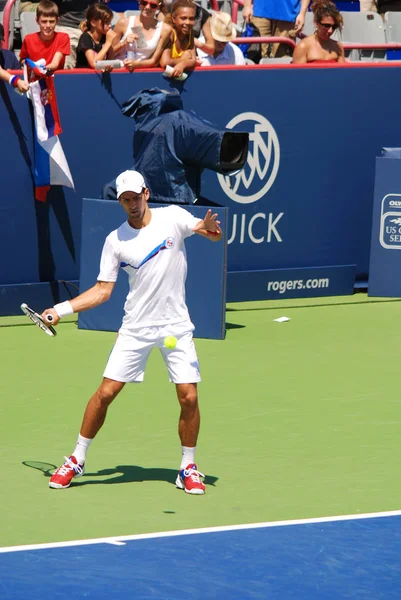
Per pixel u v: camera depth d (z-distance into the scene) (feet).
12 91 108.78
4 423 77.71
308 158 125.08
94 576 50.90
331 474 67.46
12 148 110.01
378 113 128.26
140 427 77.05
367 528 57.88
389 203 124.98
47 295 114.21
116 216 105.19
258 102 120.78
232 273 121.80
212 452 71.56
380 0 163.43
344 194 128.16
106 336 106.22
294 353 100.37
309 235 126.93
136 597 48.55
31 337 104.88
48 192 112.78
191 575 51.19
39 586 49.65
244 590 49.49
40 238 113.39
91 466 68.69
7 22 127.24
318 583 50.44
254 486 65.00
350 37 151.02
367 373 93.35
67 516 59.41
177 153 103.50
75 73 111.55
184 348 63.16
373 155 128.98
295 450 72.18
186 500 62.34
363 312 119.75
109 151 114.62
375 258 126.62
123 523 58.39
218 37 124.36
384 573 51.72
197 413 63.62
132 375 63.62
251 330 109.91
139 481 65.72
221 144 99.40
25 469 67.72
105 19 115.85
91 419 64.08
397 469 68.59
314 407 82.64
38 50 109.50
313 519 59.21
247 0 142.20
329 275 127.95
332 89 124.88
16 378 90.07
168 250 61.87
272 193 123.54
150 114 107.34
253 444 73.41
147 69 114.32
